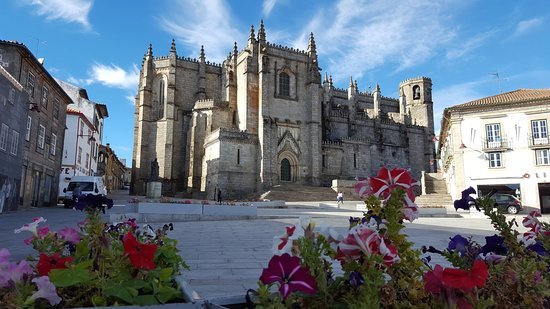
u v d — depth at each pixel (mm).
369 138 78000
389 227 3203
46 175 41188
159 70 67500
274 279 2629
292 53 66000
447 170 53000
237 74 66375
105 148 76125
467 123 43469
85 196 4582
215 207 25562
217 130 57094
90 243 4270
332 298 2965
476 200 4336
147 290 3439
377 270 2779
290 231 3119
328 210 39594
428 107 90312
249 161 58281
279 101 63188
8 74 29812
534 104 40969
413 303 2969
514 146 41250
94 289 3404
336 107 80250
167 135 63875
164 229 6211
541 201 39969
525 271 3355
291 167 61812
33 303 2957
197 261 9859
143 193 63375
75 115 51656
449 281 2613
